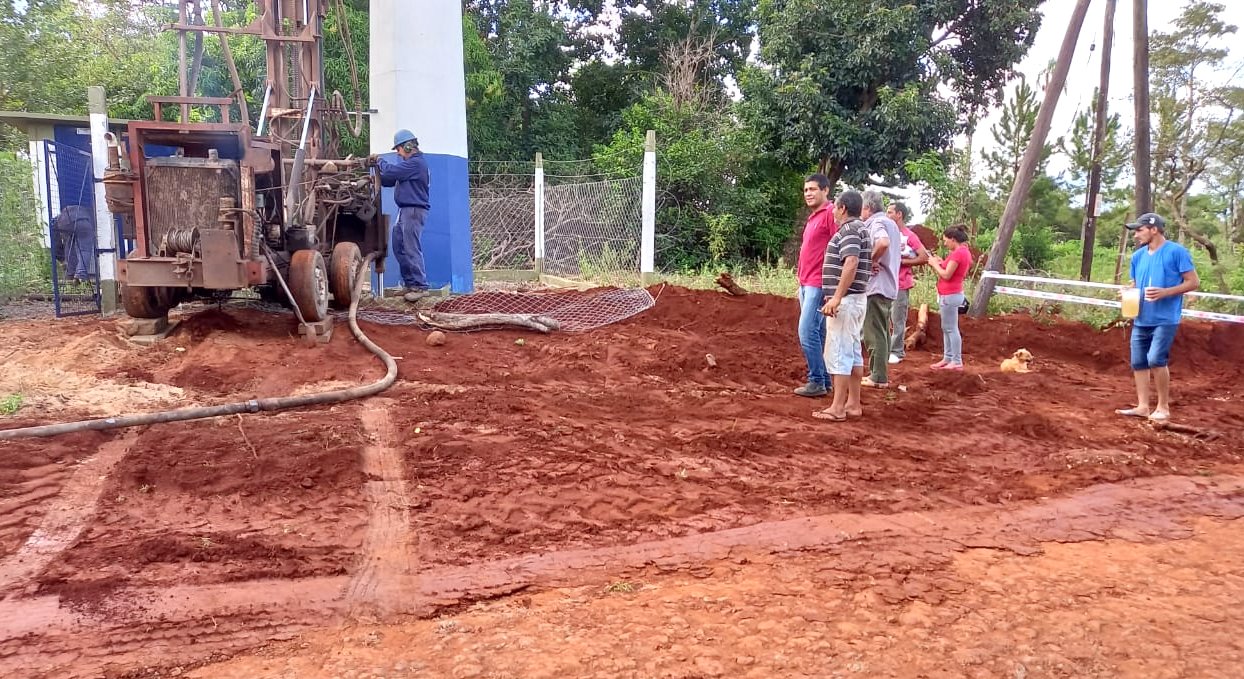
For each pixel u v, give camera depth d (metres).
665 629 3.30
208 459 4.86
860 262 6.30
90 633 3.18
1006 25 18.61
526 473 4.98
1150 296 6.95
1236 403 8.13
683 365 8.14
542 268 16.09
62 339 7.79
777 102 18.52
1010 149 18.88
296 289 7.71
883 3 18.02
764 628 3.33
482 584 3.71
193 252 7.11
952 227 8.62
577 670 2.96
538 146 24.67
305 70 10.46
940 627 3.40
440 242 12.07
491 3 25.11
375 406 6.14
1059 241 21.20
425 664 3.00
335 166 9.18
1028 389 8.23
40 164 11.66
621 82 27.77
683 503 4.72
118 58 23.28
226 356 7.22
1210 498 5.30
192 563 3.76
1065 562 4.18
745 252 19.42
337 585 3.63
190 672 2.95
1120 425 6.97
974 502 5.03
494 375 7.33
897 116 17.67
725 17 28.38
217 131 7.14
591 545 4.15
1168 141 19.42
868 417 6.68
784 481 5.18
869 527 4.54
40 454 4.83
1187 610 3.63
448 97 12.06
